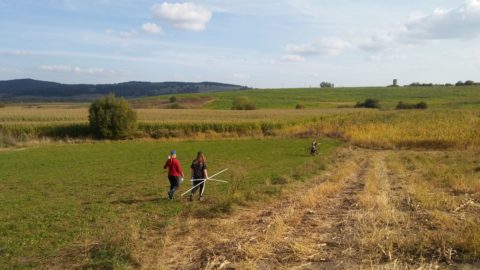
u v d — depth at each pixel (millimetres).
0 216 13641
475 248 9062
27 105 151250
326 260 9070
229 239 10641
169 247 10172
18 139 49688
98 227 12188
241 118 72312
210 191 18188
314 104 124250
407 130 53219
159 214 13695
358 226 11531
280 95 147375
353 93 153500
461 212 13156
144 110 101812
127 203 15727
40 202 16188
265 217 12977
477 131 47719
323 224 11992
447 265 8523
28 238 11070
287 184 19594
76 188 19609
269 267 8734
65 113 81750
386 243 9766
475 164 26984
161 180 22172
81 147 43625
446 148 43656
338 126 61719
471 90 150250
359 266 8680
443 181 19781
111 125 52969
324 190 17422
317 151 37219
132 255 9281
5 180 22172
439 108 100688
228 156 35188
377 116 74312
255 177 22500
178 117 75438
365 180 21453
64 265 9031
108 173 25016
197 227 12016
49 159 32625
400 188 18594
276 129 61094
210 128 59406
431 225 11453
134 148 42531
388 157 35344
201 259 9242
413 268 8352
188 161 31953
